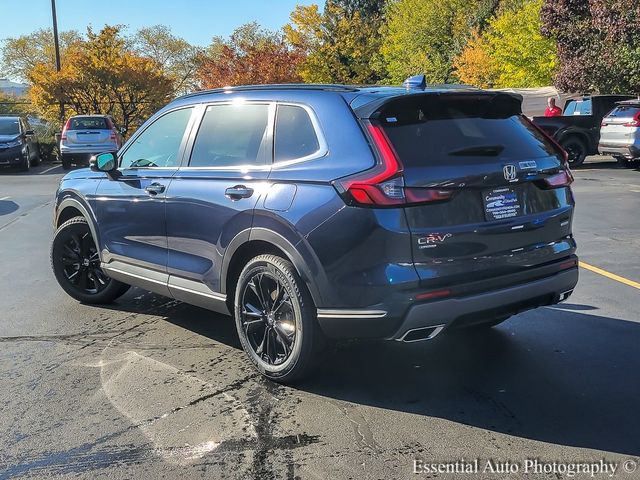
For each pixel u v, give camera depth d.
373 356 4.58
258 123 4.34
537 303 4.09
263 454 3.26
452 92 3.88
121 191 5.19
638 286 6.15
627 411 3.67
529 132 4.29
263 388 4.07
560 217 4.20
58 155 25.75
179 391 4.04
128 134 30.69
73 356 4.66
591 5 21.12
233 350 4.76
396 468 3.12
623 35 20.19
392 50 42.38
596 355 4.50
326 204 3.68
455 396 3.91
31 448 3.36
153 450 3.32
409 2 42.00
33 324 5.41
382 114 3.72
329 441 3.39
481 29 36.75
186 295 4.71
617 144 16.19
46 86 28.83
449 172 3.64
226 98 4.62
